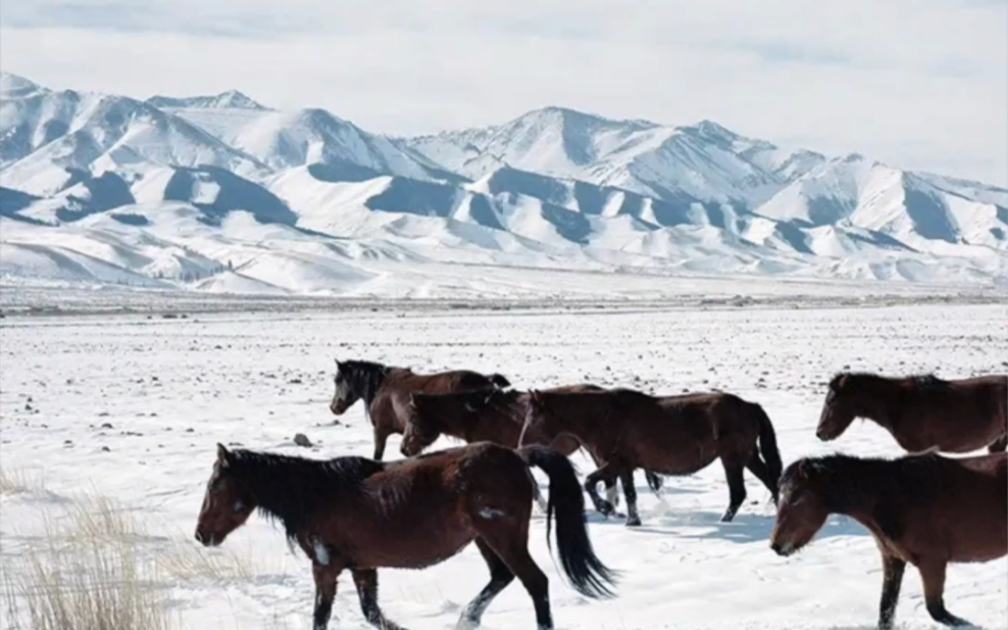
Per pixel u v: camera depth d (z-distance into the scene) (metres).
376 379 18.22
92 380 36.78
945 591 10.30
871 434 20.55
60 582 10.68
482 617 10.23
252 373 38.44
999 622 9.34
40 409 28.67
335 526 9.72
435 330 66.62
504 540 9.52
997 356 40.44
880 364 37.31
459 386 17.23
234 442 21.62
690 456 14.18
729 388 29.34
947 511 9.09
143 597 10.00
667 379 32.53
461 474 9.55
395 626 9.91
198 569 12.02
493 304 123.12
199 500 16.09
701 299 145.38
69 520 14.80
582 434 14.37
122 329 68.62
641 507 15.35
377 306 114.12
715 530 13.63
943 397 15.01
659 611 10.15
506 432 15.24
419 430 15.42
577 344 51.50
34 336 61.47
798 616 9.75
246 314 92.75
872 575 11.03
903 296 157.25
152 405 28.91
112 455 20.39
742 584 10.93
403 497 9.64
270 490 9.84
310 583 11.63
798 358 40.97
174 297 141.88
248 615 10.46
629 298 154.75
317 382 34.78
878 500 9.23
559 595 10.88
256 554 12.91
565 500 9.77
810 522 9.39
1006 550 9.12
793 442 19.48
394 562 9.74
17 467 19.27
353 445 21.08
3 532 14.43
